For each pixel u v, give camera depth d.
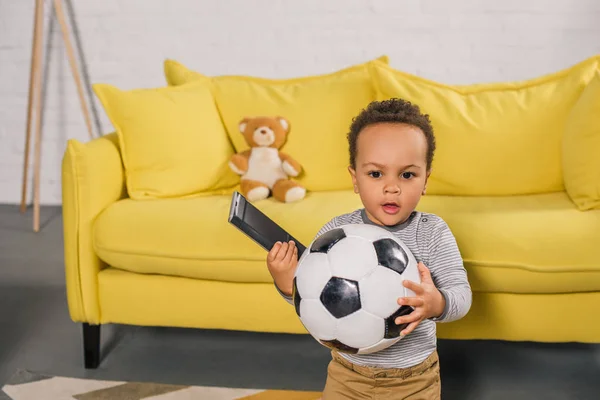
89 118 3.53
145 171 2.20
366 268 1.09
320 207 2.04
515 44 3.28
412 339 1.25
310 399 1.82
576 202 1.97
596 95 1.99
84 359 2.04
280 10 3.37
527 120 2.19
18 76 3.59
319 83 2.38
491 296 1.82
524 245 1.77
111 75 3.54
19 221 3.49
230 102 2.39
